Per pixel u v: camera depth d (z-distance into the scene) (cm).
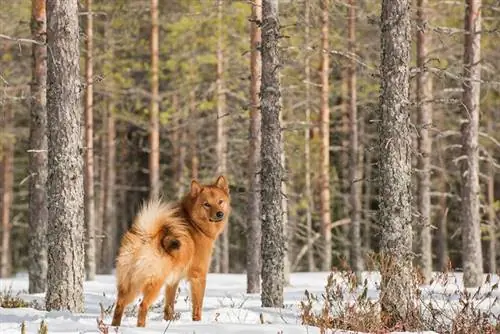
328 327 893
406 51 1013
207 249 1017
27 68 2394
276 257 1233
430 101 1051
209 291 1786
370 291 1542
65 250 1096
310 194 2855
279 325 884
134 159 4128
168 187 3719
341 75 2528
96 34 2534
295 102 2645
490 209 2667
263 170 1245
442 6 2241
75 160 1108
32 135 1606
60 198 1098
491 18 1917
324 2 1934
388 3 1014
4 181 3422
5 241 3425
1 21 2116
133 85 2827
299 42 2245
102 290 1753
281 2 1909
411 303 988
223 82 2403
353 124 2172
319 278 2219
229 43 2405
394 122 1008
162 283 916
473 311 948
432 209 3350
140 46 2627
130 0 2516
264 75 1254
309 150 2680
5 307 1219
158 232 931
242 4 2284
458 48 2252
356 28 2331
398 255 995
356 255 2075
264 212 1238
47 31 1122
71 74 1110
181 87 2577
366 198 3441
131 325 939
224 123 2603
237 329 849
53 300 1096
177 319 1044
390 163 1006
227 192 1070
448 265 1005
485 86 1995
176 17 2519
